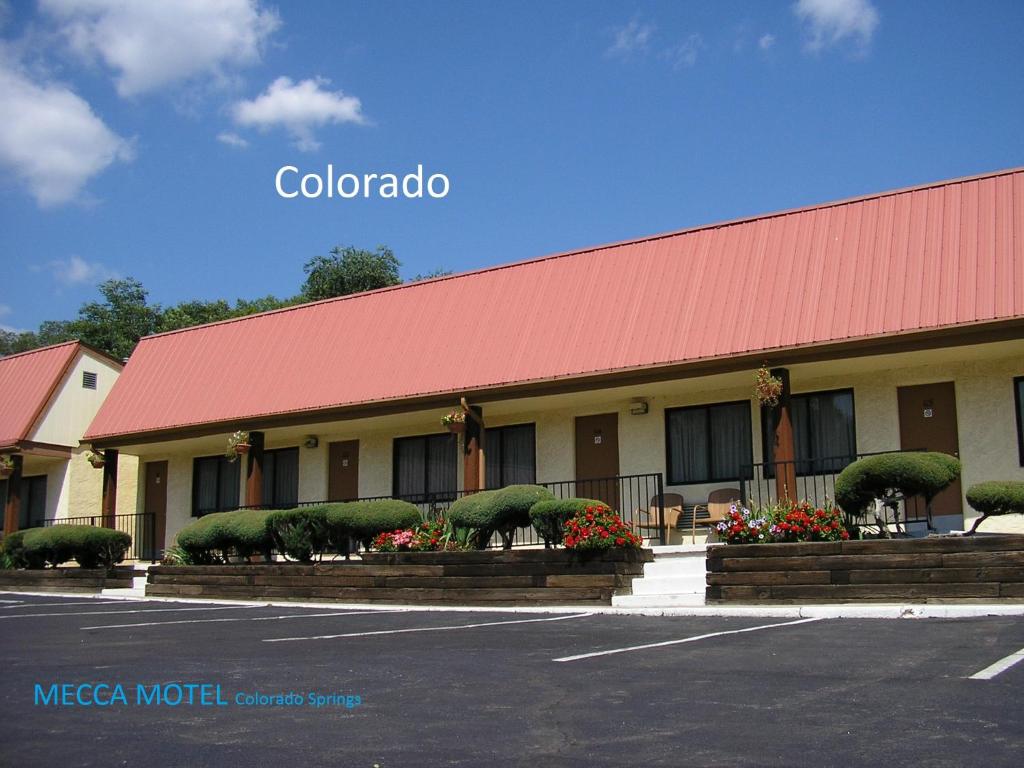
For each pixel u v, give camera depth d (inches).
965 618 429.1
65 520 1059.3
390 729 254.1
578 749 231.5
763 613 478.0
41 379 1089.4
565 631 439.2
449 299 871.1
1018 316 597.6
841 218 724.0
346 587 648.4
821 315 671.1
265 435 927.0
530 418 828.6
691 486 754.8
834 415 719.1
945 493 661.9
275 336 955.3
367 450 903.7
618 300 772.6
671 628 436.1
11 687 319.0
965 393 667.4
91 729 259.1
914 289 651.5
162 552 1016.9
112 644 429.1
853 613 459.5
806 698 276.7
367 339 885.2
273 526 694.5
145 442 954.1
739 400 743.7
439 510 753.0
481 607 585.3
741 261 741.3
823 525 526.3
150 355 1034.7
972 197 683.4
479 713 270.5
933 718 248.8
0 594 801.6
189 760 227.1
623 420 786.8
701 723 253.0
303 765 221.9
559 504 591.2
